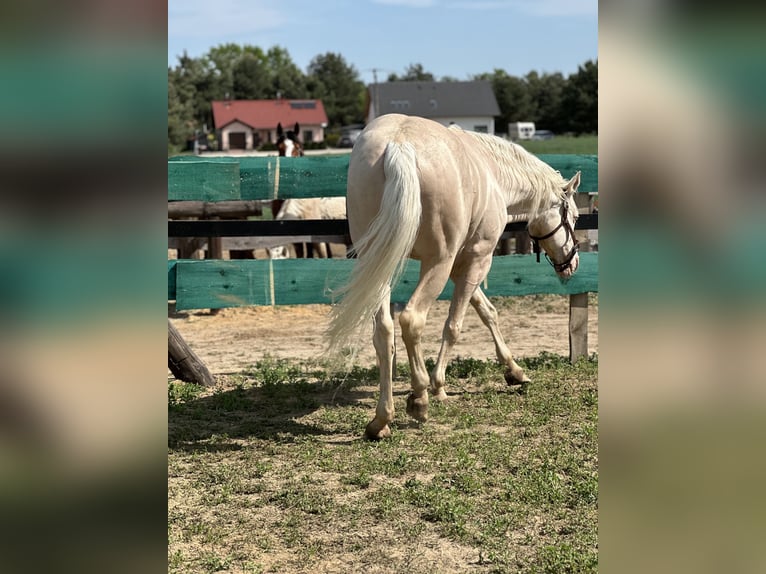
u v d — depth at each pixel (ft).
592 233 28.96
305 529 11.18
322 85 333.01
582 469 13.66
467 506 11.78
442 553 10.36
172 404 18.43
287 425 16.99
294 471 13.84
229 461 14.42
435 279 15.07
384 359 15.35
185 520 11.54
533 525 11.28
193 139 239.71
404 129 14.47
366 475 13.37
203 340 28.07
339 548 10.52
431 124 14.94
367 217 14.37
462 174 14.75
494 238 16.98
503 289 21.79
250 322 31.58
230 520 11.55
